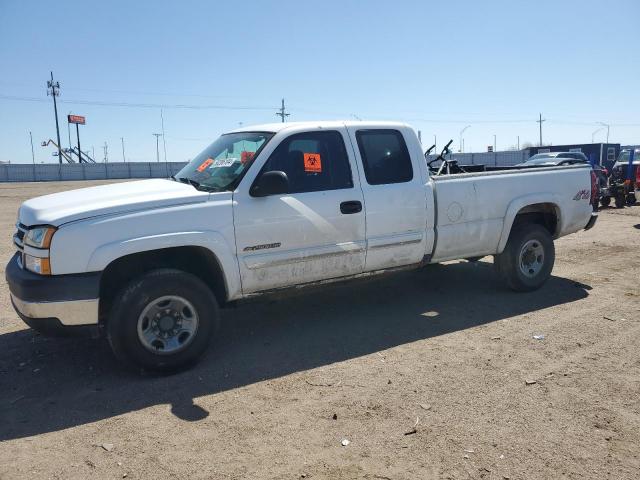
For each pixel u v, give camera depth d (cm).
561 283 705
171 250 460
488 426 352
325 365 457
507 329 534
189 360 452
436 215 573
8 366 473
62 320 416
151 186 494
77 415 382
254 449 332
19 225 474
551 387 405
